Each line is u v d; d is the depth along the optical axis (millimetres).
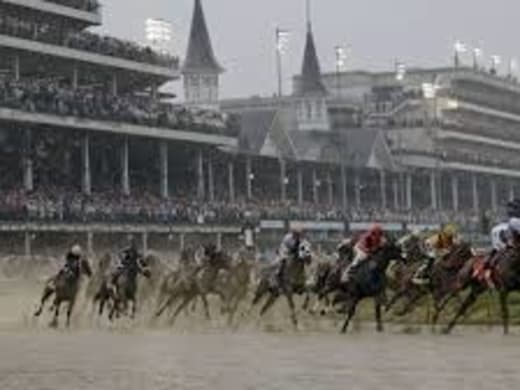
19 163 74688
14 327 35094
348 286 29469
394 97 149125
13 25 72688
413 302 31500
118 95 85062
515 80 169125
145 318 36750
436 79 152375
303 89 135125
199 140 86750
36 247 67625
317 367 20266
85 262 35781
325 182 112000
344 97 153625
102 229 70438
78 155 80750
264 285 33844
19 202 65875
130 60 83875
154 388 17516
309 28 138625
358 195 116625
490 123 159500
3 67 77188
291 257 32250
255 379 18484
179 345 26594
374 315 32812
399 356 22016
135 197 79375
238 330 32094
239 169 99625
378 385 17094
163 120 82562
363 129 126000
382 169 119938
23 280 61094
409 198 126500
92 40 80188
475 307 31953
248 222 71375
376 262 29172
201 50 125250
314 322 33156
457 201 140750
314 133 117812
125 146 81125
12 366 21797
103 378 19219
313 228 94500
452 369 19188
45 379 19281
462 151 145250
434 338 27000
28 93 70438
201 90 124750
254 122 101500
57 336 30938
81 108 74250
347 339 27359
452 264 29609
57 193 72750
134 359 22875
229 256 36562
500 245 29391
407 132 138875
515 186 158000
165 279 35906
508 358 20938
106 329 33750
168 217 76000
